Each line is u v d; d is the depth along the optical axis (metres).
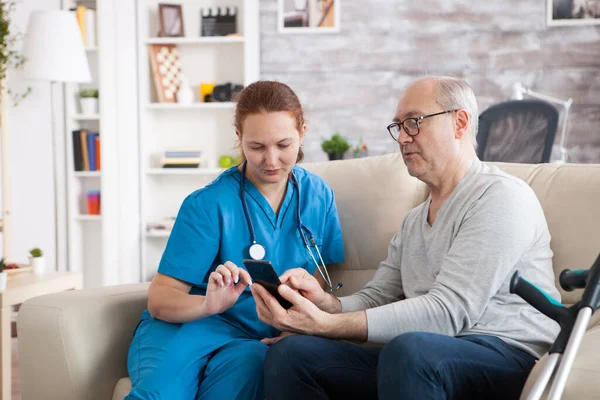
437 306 1.45
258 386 1.54
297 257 1.80
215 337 1.65
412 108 1.58
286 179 1.82
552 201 1.73
